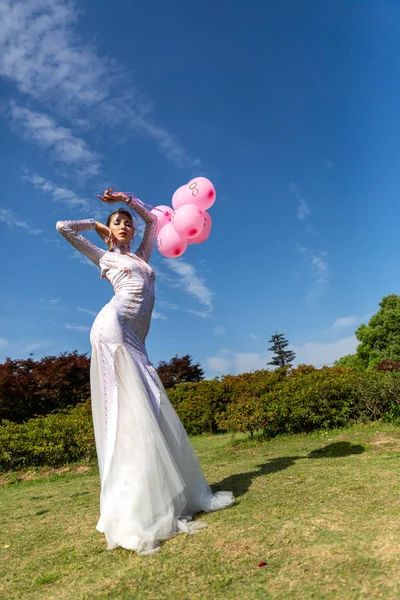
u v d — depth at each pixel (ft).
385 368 43.65
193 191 13.02
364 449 17.93
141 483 8.71
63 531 10.05
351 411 24.49
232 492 11.51
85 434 22.24
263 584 6.08
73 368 52.42
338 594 5.56
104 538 9.07
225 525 8.72
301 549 7.10
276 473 13.82
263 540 7.66
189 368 61.31
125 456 9.11
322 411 24.08
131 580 6.66
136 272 11.03
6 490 18.42
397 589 5.50
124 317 10.50
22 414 49.57
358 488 10.66
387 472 12.35
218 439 28.81
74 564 7.73
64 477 20.11
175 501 9.28
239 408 24.90
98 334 10.16
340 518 8.42
